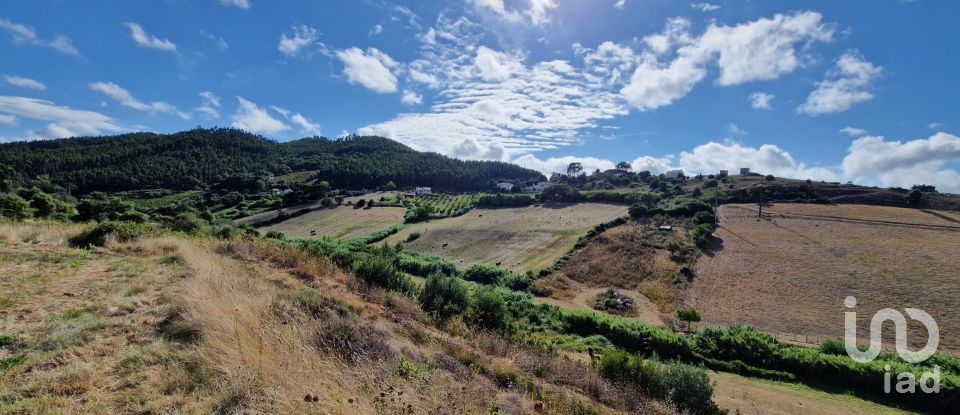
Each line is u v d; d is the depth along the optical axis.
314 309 6.56
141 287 6.40
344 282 10.25
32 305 5.23
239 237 14.29
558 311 24.34
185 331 4.78
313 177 105.06
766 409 13.28
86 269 7.39
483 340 8.53
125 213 26.00
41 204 26.22
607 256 39.53
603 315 24.22
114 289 6.23
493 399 4.84
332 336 5.34
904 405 15.12
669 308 28.86
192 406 3.39
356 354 4.97
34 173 71.75
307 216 65.19
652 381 8.88
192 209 47.59
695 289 31.53
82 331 4.54
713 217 48.00
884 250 35.28
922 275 29.91
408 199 80.88
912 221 43.38
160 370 3.90
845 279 30.56
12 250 8.35
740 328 21.59
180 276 7.32
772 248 38.41
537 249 43.78
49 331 4.44
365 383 4.32
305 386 3.88
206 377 3.82
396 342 6.36
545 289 33.38
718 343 19.95
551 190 67.44
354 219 62.50
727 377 17.38
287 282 8.65
